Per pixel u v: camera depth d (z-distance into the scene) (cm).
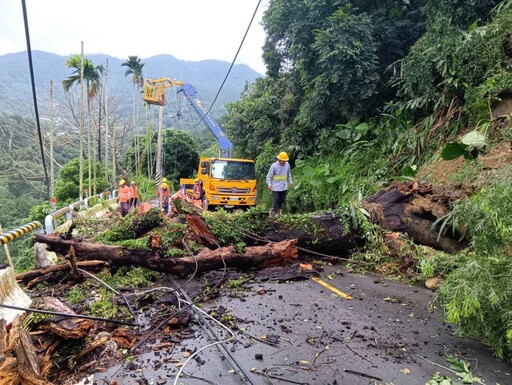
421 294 410
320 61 938
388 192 546
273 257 490
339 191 970
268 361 268
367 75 939
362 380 246
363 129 1009
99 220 917
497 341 266
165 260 451
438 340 303
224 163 1430
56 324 260
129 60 3128
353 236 534
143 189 2981
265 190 1675
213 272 480
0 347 219
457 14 768
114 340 291
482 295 254
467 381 242
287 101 1565
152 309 363
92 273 448
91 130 2802
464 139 532
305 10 1055
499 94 623
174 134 4156
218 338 304
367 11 1105
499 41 639
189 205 582
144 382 242
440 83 733
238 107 2055
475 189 454
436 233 484
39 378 218
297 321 338
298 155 1380
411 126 857
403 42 1034
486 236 291
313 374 252
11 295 317
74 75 2467
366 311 362
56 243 439
